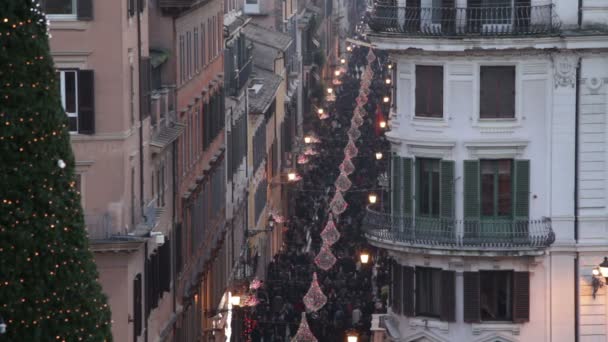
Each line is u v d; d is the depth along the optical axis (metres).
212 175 114.25
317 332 117.81
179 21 97.81
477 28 85.75
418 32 86.00
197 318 104.38
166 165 91.62
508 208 86.94
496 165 86.75
